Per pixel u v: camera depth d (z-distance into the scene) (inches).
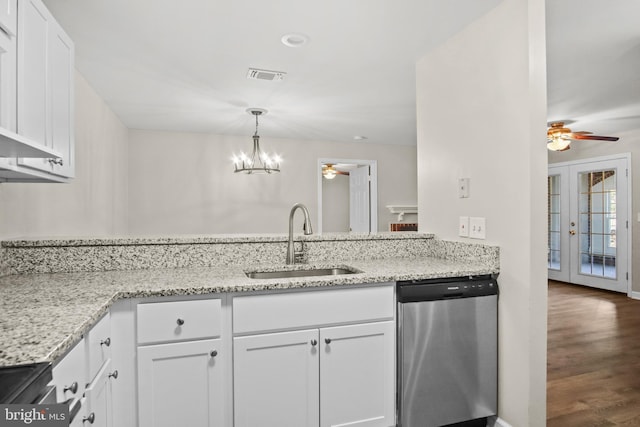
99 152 135.3
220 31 87.9
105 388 52.7
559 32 88.7
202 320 60.1
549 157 241.9
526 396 70.4
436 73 96.7
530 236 69.9
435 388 71.8
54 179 62.3
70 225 107.4
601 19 82.9
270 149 210.8
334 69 110.8
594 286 214.7
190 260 79.4
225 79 118.4
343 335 67.5
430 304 71.3
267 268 79.7
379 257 93.0
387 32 88.3
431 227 98.1
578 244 224.4
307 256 87.8
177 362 58.8
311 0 75.7
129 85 123.5
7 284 61.3
